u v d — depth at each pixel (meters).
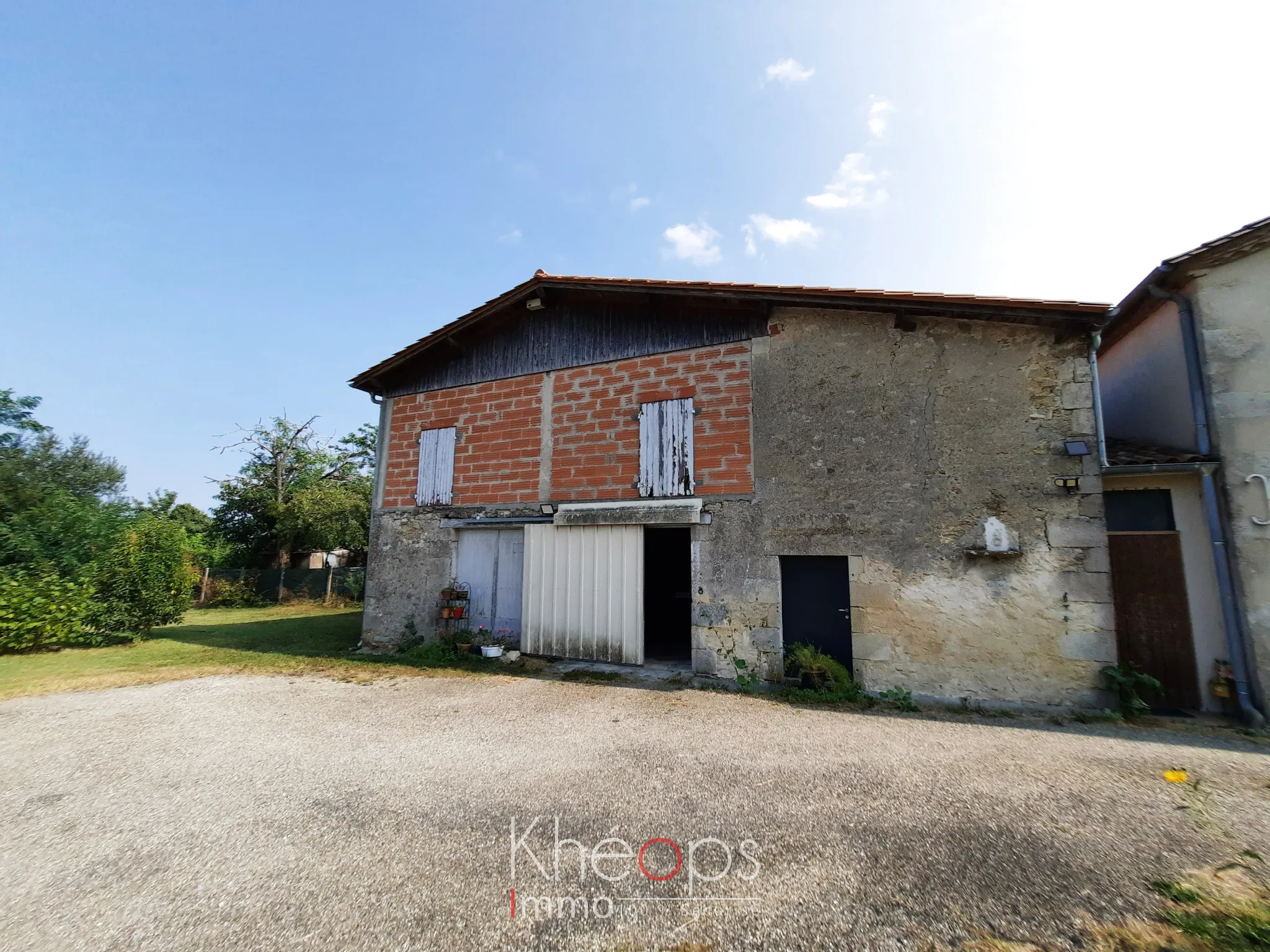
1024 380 6.13
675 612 11.23
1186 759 4.15
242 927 2.36
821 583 6.82
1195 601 5.77
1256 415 5.62
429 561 9.39
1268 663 5.30
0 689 6.82
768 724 5.20
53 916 2.45
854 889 2.53
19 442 14.07
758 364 7.38
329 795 3.70
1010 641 5.87
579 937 2.27
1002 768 3.99
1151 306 6.66
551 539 8.40
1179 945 2.07
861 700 6.00
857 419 6.76
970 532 6.13
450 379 9.79
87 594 10.33
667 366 7.96
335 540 22.34
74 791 3.80
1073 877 2.56
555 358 8.87
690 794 3.61
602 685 6.82
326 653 9.30
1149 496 6.06
